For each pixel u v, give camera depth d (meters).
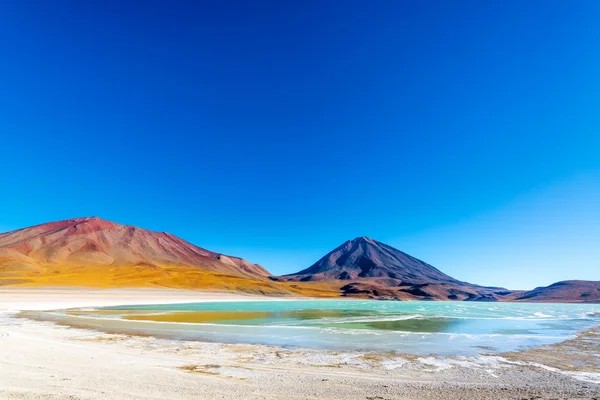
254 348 21.55
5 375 12.55
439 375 15.59
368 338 26.50
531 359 19.42
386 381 14.07
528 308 79.50
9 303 55.72
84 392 10.88
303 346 22.64
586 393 12.84
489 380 14.80
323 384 13.27
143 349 20.39
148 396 10.80
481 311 63.81
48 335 24.94
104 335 25.91
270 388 12.41
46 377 12.55
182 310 54.59
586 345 24.52
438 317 47.78
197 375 13.99
